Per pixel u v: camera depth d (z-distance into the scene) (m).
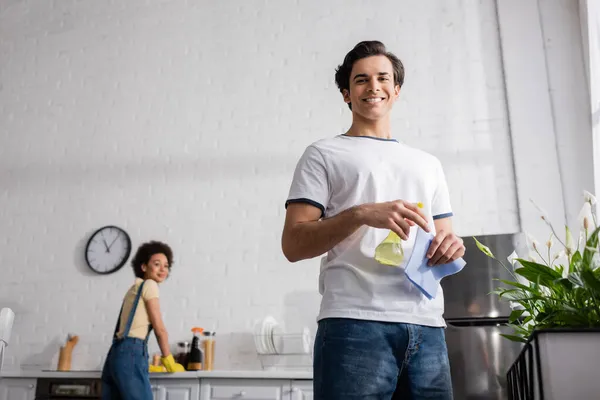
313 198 1.32
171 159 4.26
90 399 3.39
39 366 4.03
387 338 1.21
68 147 4.48
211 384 3.21
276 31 4.35
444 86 3.90
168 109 4.38
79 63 4.67
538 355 1.02
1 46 4.87
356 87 1.41
